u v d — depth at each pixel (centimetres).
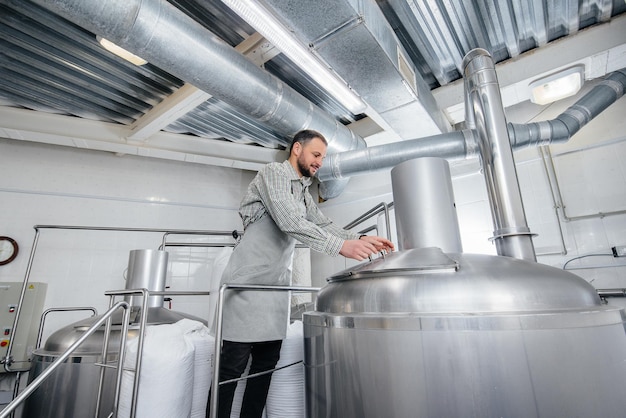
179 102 252
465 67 156
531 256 124
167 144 320
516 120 302
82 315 317
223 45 175
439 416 70
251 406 124
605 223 243
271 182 116
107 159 363
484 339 72
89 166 352
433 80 277
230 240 407
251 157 355
